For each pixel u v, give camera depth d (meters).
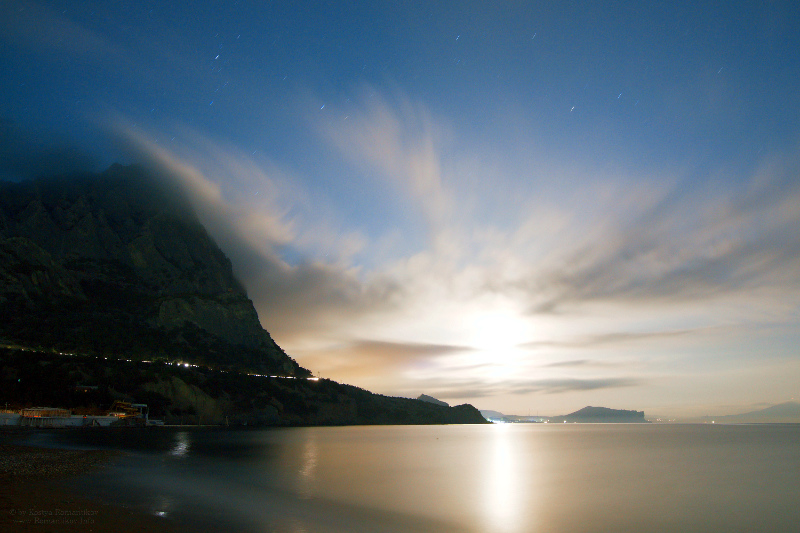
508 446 141.25
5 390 154.38
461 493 51.34
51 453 68.06
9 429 132.25
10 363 167.25
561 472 73.62
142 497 38.81
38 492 37.19
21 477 44.59
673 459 97.75
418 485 56.88
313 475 61.84
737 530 36.66
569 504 45.72
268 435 158.75
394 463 82.94
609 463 89.12
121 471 54.41
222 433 159.25
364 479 60.09
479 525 36.47
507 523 37.34
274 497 43.59
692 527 37.34
